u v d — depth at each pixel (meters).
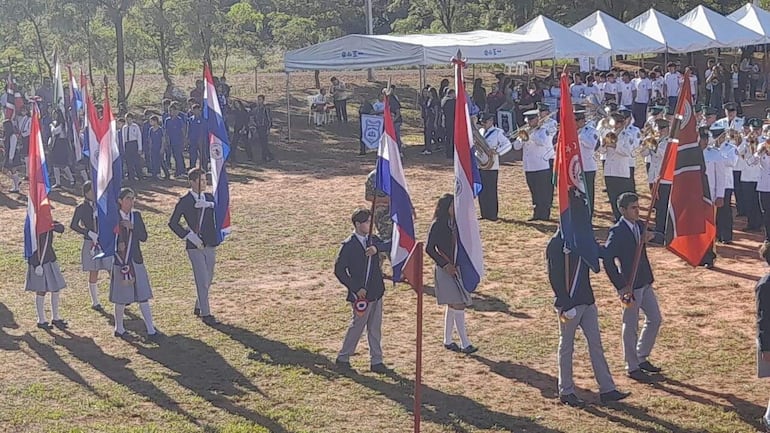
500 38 30.75
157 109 37.72
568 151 8.95
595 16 34.22
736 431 8.37
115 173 11.56
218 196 12.49
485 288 13.52
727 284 13.33
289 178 24.94
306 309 12.81
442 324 11.89
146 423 8.87
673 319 11.79
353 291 10.02
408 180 23.92
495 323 11.86
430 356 10.67
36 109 12.20
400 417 8.91
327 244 16.89
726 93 37.31
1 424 8.88
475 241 10.41
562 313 9.02
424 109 28.78
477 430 8.55
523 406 9.12
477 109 26.28
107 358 10.95
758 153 15.56
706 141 14.63
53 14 37.50
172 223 12.00
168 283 14.45
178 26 40.03
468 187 10.27
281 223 18.88
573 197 8.97
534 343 11.01
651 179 16.14
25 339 11.80
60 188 24.59
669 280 13.65
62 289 13.28
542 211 18.14
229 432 8.54
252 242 17.17
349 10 49.34
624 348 9.77
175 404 9.36
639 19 35.62
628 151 16.70
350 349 10.35
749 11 38.47
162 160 25.69
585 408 9.02
